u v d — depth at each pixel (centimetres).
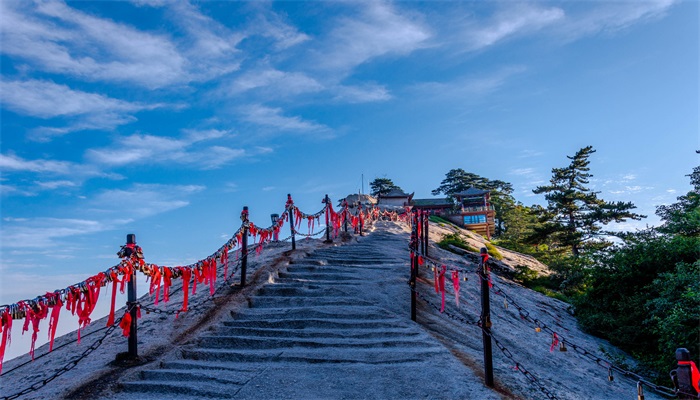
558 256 3562
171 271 923
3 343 605
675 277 1311
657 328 1298
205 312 1096
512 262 3050
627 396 987
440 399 709
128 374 770
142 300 1434
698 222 1714
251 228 1358
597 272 1742
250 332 988
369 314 1106
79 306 705
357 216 2586
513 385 794
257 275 1377
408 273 1574
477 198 5706
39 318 646
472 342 1062
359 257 1778
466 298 1487
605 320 1530
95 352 921
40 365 907
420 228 2144
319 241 2172
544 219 3894
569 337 1419
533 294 1948
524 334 1273
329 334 983
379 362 854
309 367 821
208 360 868
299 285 1307
